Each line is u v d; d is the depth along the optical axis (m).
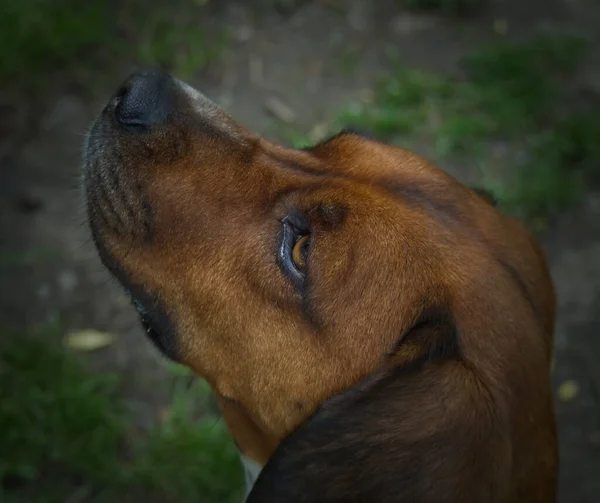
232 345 0.66
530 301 0.64
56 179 1.01
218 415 0.89
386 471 0.59
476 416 0.59
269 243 0.65
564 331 0.96
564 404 0.93
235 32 1.15
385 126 1.06
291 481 0.60
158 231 0.67
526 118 1.09
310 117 1.07
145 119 0.67
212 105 0.69
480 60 1.13
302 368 0.64
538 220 1.03
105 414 0.88
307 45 1.15
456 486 0.59
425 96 1.09
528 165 1.05
